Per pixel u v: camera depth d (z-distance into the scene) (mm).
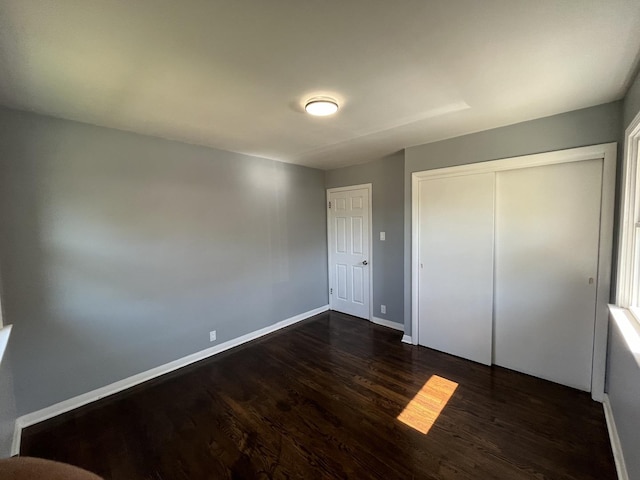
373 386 2512
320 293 4551
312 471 1663
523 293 2611
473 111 2203
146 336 2689
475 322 2881
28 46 1320
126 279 2555
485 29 1270
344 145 3111
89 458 1782
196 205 3020
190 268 2988
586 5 1124
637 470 1345
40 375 2137
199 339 3084
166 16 1144
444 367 2812
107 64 1491
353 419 2094
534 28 1265
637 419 1356
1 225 1974
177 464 1729
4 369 1781
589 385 2334
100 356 2420
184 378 2705
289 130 2572
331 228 4543
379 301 4035
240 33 1267
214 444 1880
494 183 2664
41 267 2131
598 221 2229
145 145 2643
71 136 2246
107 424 2086
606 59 1515
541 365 2557
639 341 1451
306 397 2371
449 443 1852
